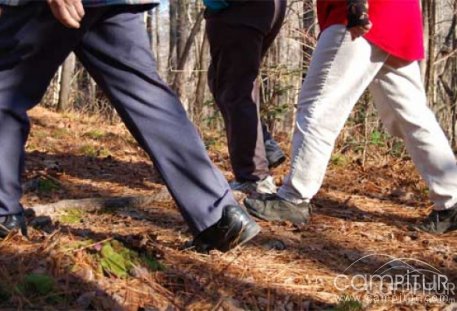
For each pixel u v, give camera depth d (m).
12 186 3.06
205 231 3.17
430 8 10.17
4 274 2.71
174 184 3.08
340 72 3.93
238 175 4.77
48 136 8.20
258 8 4.53
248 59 4.58
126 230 3.84
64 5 2.80
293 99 9.27
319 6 4.04
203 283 3.02
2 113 2.99
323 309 2.96
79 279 2.79
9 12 2.98
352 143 7.45
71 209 4.31
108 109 11.66
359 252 3.75
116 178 5.64
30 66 2.99
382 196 5.43
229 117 4.69
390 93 4.17
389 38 3.93
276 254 3.62
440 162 4.19
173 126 3.03
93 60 3.02
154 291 2.86
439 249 3.87
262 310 2.89
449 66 13.05
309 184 4.12
